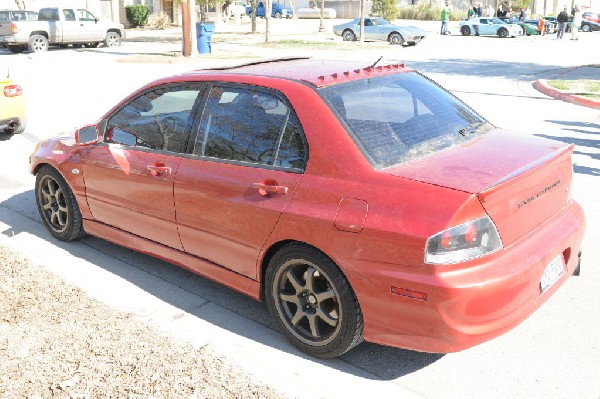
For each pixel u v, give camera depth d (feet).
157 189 14.70
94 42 90.12
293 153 12.45
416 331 10.83
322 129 12.15
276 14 201.57
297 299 12.59
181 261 14.93
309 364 12.43
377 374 12.08
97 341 12.32
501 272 10.65
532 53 90.27
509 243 11.06
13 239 18.98
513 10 188.24
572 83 53.16
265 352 12.86
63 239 18.61
